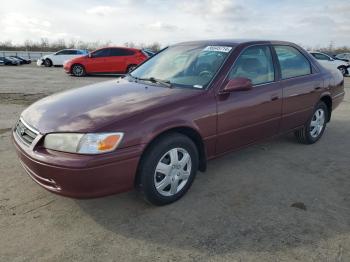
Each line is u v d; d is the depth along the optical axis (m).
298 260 2.49
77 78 15.07
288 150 4.78
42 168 2.77
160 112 3.02
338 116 7.07
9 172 3.90
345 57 20.52
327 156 4.59
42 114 3.12
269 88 4.02
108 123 2.77
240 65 3.78
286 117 4.34
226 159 4.39
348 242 2.71
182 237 2.75
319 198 3.41
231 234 2.79
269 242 2.69
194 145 3.30
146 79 3.93
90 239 2.72
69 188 2.73
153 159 2.96
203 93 3.37
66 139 2.73
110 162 2.71
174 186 3.21
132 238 2.73
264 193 3.49
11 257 2.50
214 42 4.13
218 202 3.29
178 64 3.98
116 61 16.12
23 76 15.49
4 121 6.24
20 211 3.10
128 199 3.32
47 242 2.67
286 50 4.51
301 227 2.89
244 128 3.77
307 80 4.64
